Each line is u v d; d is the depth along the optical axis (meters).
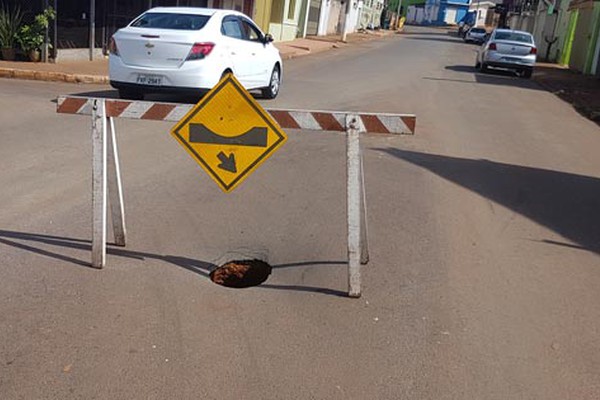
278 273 4.68
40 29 14.71
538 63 32.69
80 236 5.12
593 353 3.79
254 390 3.26
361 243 4.86
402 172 7.73
